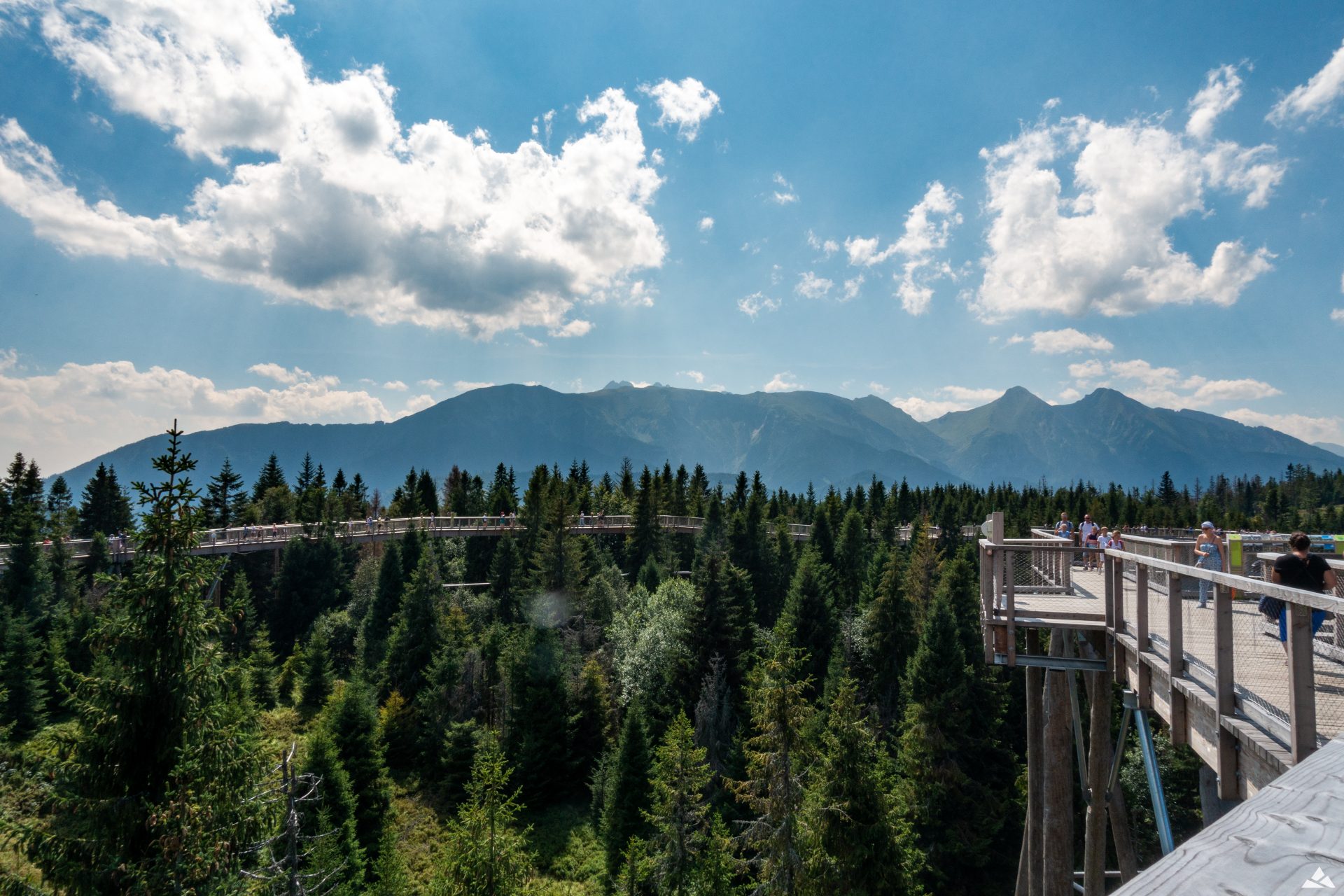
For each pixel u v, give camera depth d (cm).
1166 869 150
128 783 991
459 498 10669
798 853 1970
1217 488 19025
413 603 4606
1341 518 11556
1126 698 1060
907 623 3997
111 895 927
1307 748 521
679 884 2383
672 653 4078
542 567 5541
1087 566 1969
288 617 5984
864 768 2141
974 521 9588
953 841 3053
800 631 4344
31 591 4275
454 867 1848
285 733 3962
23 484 7750
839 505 8875
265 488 10556
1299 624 531
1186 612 1170
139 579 1022
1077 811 3316
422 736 4050
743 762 3312
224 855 1005
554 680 3894
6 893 961
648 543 7188
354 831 2720
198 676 1040
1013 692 3853
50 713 3594
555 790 3756
